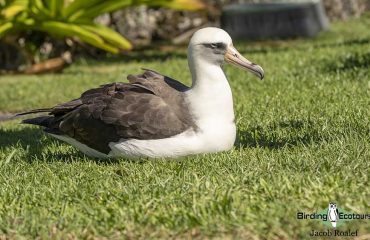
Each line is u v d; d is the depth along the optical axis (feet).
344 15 98.22
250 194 25.75
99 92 31.55
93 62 73.41
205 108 29.96
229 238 23.63
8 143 38.78
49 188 28.25
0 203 27.27
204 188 26.48
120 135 30.19
